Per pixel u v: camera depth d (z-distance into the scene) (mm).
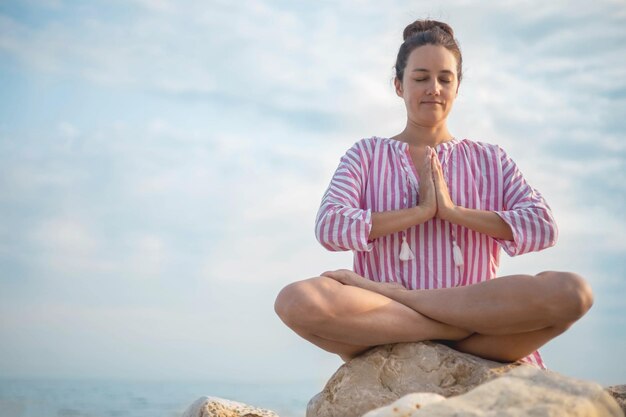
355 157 4398
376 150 4410
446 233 4215
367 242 4137
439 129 4449
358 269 4336
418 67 4363
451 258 4195
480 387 2744
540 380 2781
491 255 4289
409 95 4402
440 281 4176
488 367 3742
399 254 4219
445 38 4422
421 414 2586
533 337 3807
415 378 3762
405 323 3805
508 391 2688
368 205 4336
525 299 3666
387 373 3822
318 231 4133
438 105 4367
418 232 4223
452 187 4328
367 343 3846
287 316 3770
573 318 3680
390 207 4281
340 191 4277
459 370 3750
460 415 2535
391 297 3922
